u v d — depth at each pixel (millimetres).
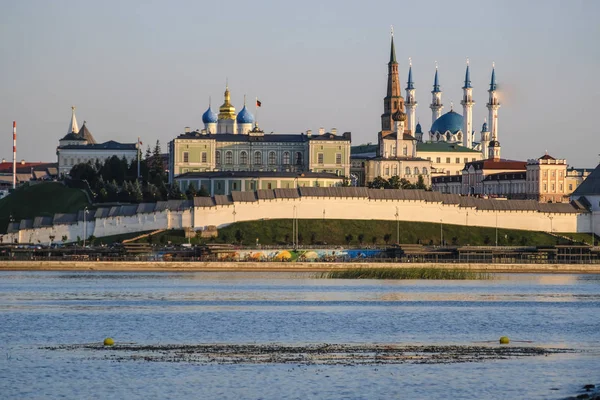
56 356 197250
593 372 184125
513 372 183625
